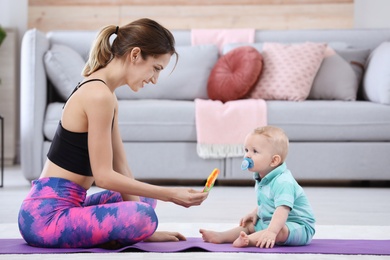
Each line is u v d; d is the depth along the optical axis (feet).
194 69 15.17
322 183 14.35
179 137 13.46
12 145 17.61
